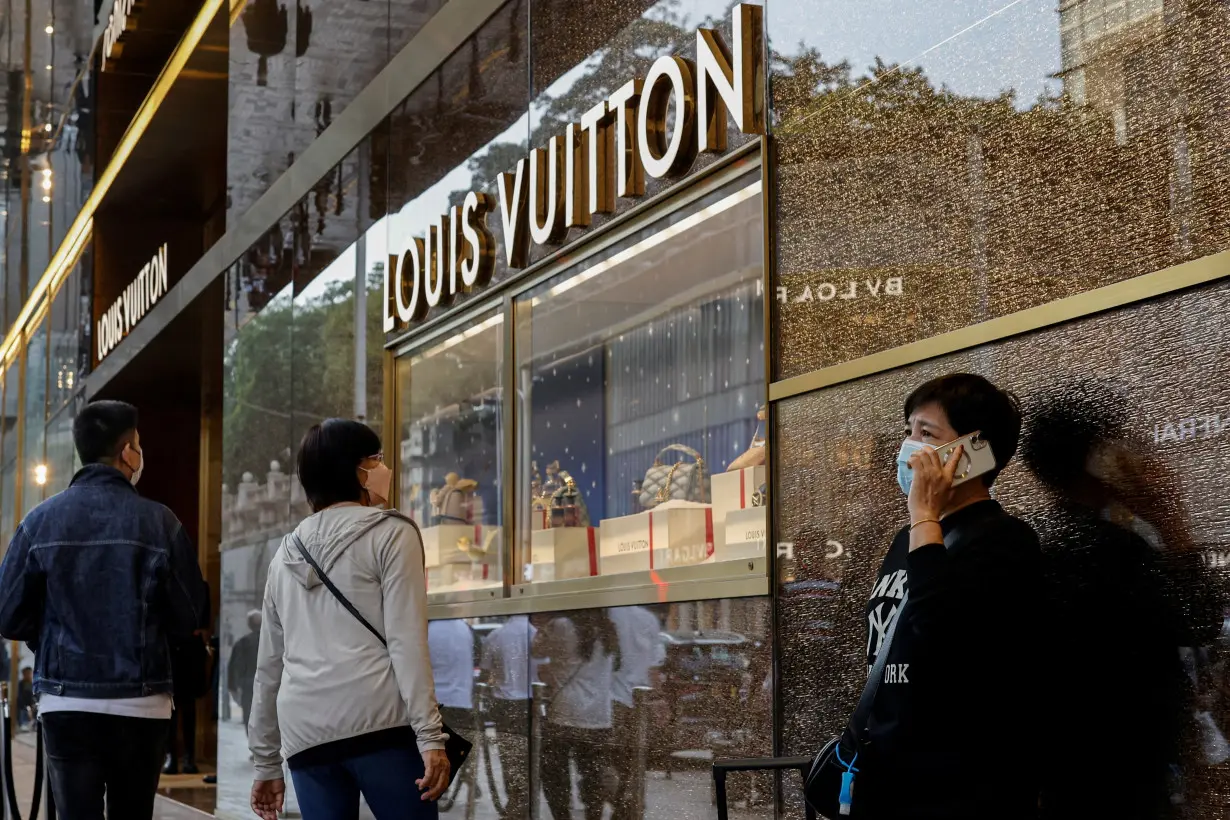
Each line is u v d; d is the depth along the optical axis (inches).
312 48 287.9
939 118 111.3
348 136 265.1
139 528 162.6
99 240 501.0
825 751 89.3
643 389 164.4
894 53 117.2
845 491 121.4
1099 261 94.3
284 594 129.2
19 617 160.4
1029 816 83.0
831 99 125.9
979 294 106.0
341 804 124.6
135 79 456.8
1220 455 83.6
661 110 155.9
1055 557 95.1
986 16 106.4
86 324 528.7
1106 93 94.3
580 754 169.2
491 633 197.0
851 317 121.8
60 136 476.1
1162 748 85.5
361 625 124.8
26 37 429.4
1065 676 93.3
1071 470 94.5
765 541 132.3
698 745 143.1
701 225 149.5
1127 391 90.6
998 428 89.5
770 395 132.2
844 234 123.3
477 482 208.2
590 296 176.7
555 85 186.2
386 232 245.4
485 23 208.1
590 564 173.0
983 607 81.9
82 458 168.4
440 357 224.5
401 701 124.0
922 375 111.3
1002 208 104.0
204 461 524.4
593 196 170.2
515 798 186.4
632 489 165.5
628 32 167.5
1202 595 83.9
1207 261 84.9
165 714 164.2
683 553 151.1
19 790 374.6
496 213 203.0
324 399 272.5
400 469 239.3
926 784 82.1
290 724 125.0
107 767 159.6
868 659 91.9
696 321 152.9
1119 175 93.0
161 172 472.1
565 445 183.2
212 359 497.4
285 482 292.0
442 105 223.9
